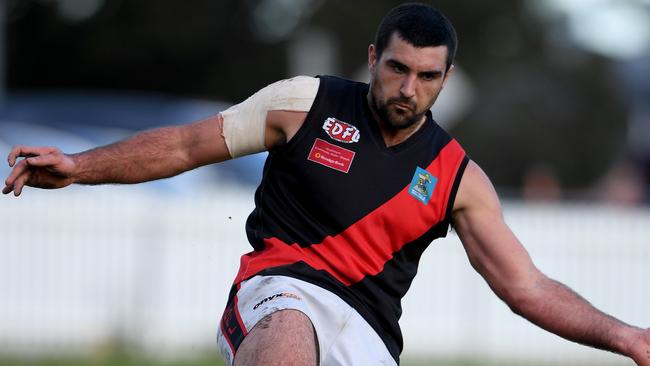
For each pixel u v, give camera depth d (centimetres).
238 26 11888
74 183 1708
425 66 1636
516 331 4050
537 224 4181
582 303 1725
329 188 1705
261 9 11956
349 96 1739
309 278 1705
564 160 13038
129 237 3872
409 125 1689
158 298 3878
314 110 1727
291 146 1722
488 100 12925
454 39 1680
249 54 11925
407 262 1748
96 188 4475
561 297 1730
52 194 4150
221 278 3916
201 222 3916
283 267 1706
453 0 12731
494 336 4047
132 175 1728
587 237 4191
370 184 1703
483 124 12775
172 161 1741
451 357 3975
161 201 3966
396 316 1767
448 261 4041
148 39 11588
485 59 12925
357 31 11675
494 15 13025
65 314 3831
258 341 1592
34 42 11938
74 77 12025
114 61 11750
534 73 13225
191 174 4959
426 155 1720
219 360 3484
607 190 7538
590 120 13288
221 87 11931
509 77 13150
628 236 4203
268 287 1680
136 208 3881
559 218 4194
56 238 3844
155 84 11988
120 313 3850
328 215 1709
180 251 3897
